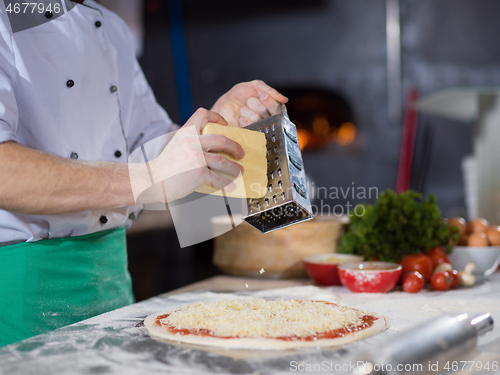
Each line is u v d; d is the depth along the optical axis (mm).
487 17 3709
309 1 3994
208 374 710
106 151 1250
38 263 1051
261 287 1443
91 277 1146
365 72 3947
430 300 1206
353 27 3934
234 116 1268
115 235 1254
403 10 3822
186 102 4359
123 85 1401
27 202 874
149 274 3348
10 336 1020
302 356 771
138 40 4074
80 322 1013
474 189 2006
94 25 1256
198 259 3838
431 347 632
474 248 1477
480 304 1143
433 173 3881
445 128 3820
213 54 4262
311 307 1014
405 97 3900
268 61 4152
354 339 842
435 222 1459
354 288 1315
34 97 1050
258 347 806
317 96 4191
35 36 1074
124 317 1058
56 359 776
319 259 1493
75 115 1147
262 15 4117
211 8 4211
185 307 1059
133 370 727
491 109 1901
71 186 889
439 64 3826
